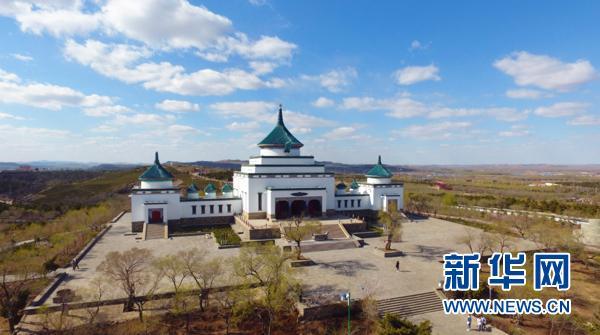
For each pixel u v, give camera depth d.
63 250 54.47
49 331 32.06
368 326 35.25
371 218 83.69
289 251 52.72
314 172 79.56
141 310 33.91
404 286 42.59
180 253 39.31
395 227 60.22
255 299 35.97
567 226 74.31
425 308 38.84
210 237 62.94
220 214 74.06
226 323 34.44
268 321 35.91
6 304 33.56
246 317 35.28
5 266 41.94
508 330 35.03
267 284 35.84
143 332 31.92
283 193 71.38
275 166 76.38
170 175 72.94
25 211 89.62
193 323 34.88
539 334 35.12
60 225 71.75
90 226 70.12
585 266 53.94
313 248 57.84
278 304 33.69
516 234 70.06
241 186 76.81
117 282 40.59
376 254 55.62
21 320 33.75
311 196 74.00
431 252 57.00
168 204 69.69
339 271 47.41
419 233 70.38
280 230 62.50
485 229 73.19
